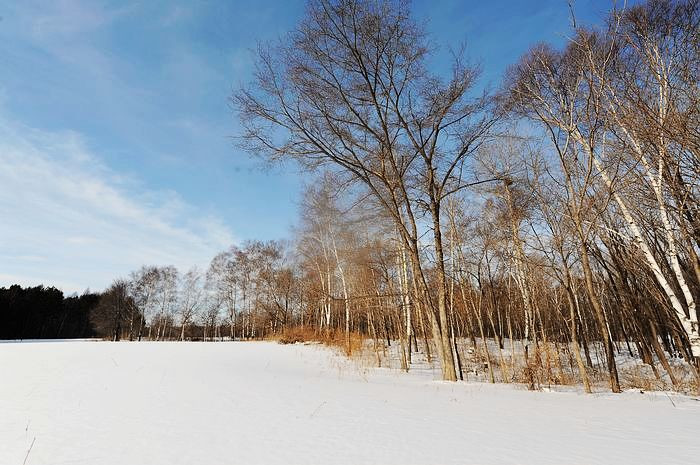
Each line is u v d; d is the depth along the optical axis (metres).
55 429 4.68
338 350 21.88
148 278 54.84
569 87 11.27
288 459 3.75
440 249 12.49
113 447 4.05
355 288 21.56
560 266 13.17
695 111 8.97
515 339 30.19
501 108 11.87
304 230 29.69
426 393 8.42
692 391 9.76
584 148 10.66
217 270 50.03
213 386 8.10
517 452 4.04
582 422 5.55
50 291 70.31
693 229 10.35
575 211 10.57
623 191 11.11
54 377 8.67
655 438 4.64
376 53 11.81
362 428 5.00
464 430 4.97
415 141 12.42
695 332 9.27
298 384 9.03
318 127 12.19
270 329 42.81
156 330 57.31
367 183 12.70
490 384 11.24
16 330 61.19
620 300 18.23
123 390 7.36
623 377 14.30
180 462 3.63
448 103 12.05
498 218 14.48
